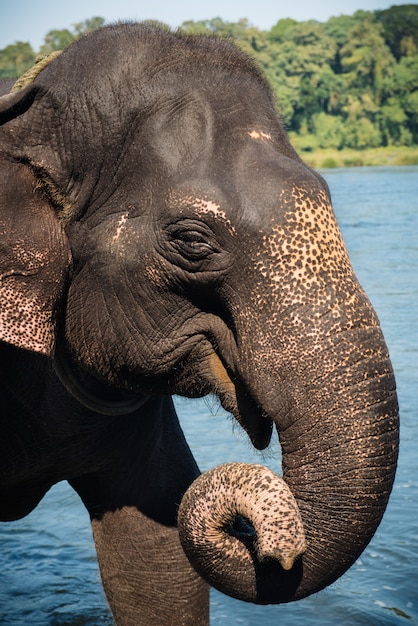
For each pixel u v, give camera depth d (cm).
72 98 557
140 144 547
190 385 575
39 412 637
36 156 558
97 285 569
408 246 3012
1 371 628
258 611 843
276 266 509
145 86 550
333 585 873
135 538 682
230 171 527
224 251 522
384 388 495
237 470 494
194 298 549
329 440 494
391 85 14425
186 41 575
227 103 545
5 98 553
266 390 511
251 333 515
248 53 585
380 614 821
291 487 502
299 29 15575
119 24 585
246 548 503
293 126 14675
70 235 569
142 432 671
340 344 496
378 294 2131
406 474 1084
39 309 558
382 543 936
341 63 15575
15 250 551
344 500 492
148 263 549
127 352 574
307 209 511
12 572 948
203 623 695
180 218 532
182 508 508
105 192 558
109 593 701
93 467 671
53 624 851
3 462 652
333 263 507
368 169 11350
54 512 1092
